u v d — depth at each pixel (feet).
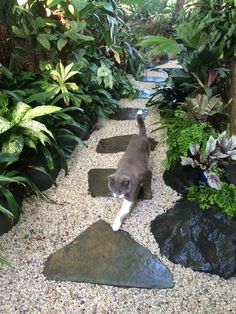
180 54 9.11
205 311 4.74
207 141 6.32
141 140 7.33
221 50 7.63
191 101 7.27
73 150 8.93
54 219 6.49
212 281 5.20
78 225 6.33
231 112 7.54
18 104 6.44
